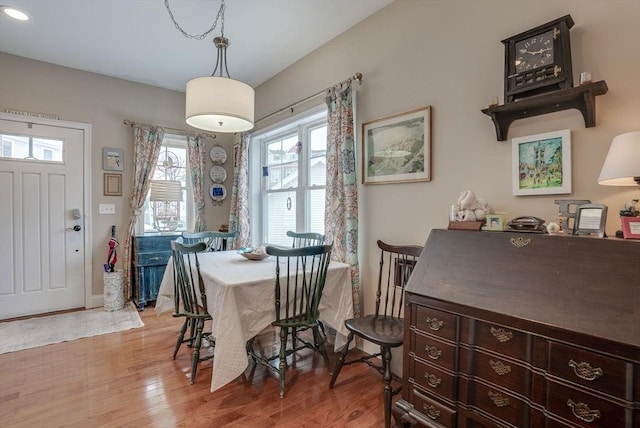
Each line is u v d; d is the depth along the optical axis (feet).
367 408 6.07
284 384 6.72
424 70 7.18
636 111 4.50
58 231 11.53
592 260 3.71
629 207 4.17
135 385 6.73
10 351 8.29
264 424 5.57
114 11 8.31
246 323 6.26
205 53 10.59
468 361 4.31
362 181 8.61
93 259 12.14
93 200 12.15
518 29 5.68
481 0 6.20
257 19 8.66
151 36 9.55
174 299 8.36
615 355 3.11
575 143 5.02
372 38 8.39
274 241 12.94
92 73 12.10
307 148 11.27
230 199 15.34
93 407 5.98
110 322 10.44
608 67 4.73
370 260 8.40
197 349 7.06
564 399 3.43
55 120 11.37
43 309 11.30
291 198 12.08
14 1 7.88
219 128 8.02
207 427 5.46
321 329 9.00
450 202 6.70
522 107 5.32
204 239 11.64
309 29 9.14
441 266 4.97
